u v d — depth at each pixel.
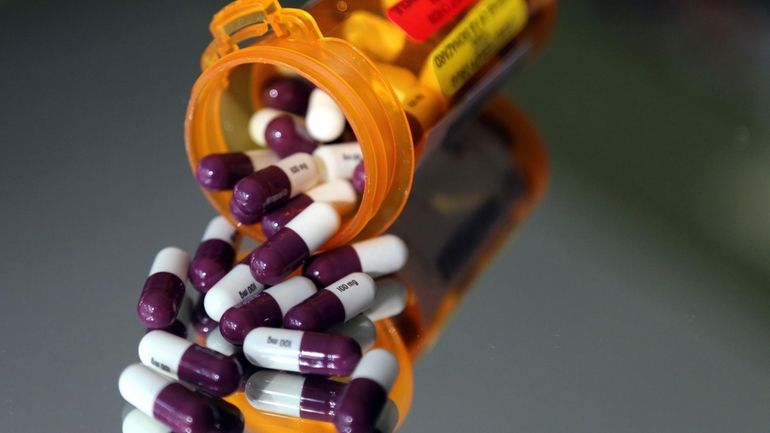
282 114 0.28
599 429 0.24
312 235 0.25
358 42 0.26
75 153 0.29
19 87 0.31
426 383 0.24
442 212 0.28
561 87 0.31
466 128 0.30
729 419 0.24
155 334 0.24
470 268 0.27
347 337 0.24
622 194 0.29
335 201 0.26
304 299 0.25
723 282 0.27
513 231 0.28
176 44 0.32
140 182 0.28
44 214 0.28
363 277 0.25
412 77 0.26
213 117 0.27
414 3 0.26
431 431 0.24
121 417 0.24
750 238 0.28
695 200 0.28
